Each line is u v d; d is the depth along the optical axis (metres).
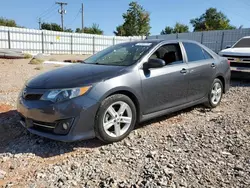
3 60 15.66
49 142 3.48
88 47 32.00
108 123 3.36
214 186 2.34
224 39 26.66
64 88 3.15
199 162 2.81
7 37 25.23
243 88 7.64
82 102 3.10
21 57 17.61
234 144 3.29
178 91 4.27
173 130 3.94
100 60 4.31
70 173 2.67
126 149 3.25
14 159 3.02
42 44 28.03
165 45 4.30
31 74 10.00
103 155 3.09
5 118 4.45
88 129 3.18
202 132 3.79
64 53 30.00
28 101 3.35
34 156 3.09
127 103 3.51
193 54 4.78
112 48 4.71
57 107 3.07
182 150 3.15
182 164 2.77
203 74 4.79
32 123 3.38
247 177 2.47
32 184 2.47
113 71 3.52
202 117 4.65
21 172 2.73
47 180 2.54
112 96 3.36
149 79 3.76
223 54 8.91
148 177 2.51
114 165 2.82
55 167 2.80
